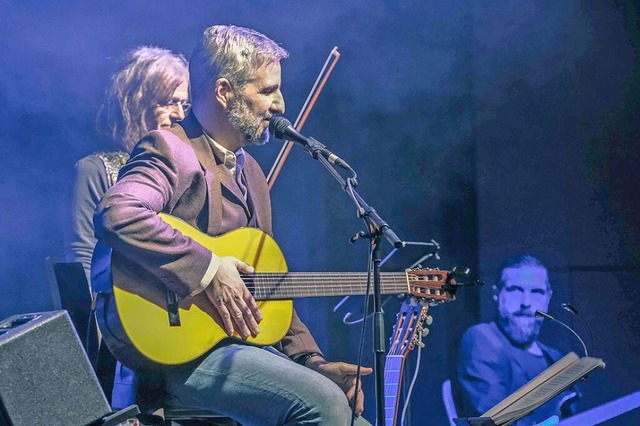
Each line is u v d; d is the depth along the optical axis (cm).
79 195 676
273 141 942
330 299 945
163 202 537
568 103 988
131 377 550
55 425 407
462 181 991
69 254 670
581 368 636
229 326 534
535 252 980
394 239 523
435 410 949
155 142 549
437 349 963
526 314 927
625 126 988
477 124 991
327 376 598
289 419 525
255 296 562
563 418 924
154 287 518
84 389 421
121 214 506
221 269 534
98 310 515
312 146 566
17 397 398
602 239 980
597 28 992
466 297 974
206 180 566
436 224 988
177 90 706
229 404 530
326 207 959
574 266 977
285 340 618
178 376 533
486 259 982
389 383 609
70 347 422
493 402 916
